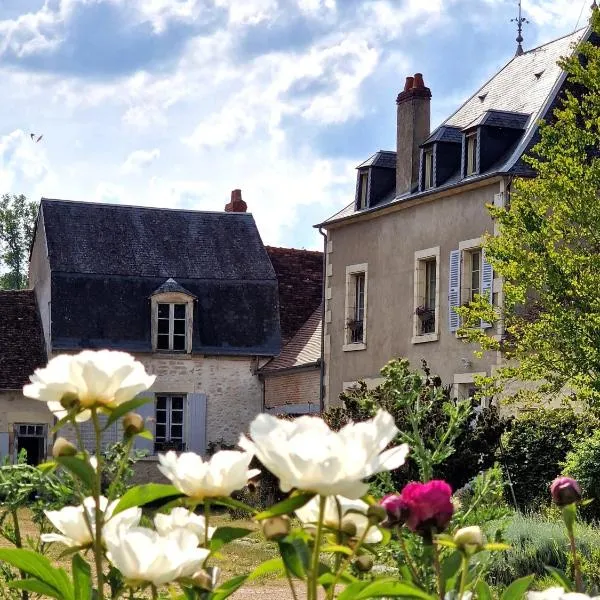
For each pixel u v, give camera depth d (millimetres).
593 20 16531
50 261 32781
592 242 16562
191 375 32875
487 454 16125
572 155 16531
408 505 2570
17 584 2607
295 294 35781
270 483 20328
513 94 27750
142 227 34594
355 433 2084
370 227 28672
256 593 12562
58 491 3365
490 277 24266
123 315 32750
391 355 27500
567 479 3049
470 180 24750
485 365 24109
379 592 2346
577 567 3047
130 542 2311
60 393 2336
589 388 15992
